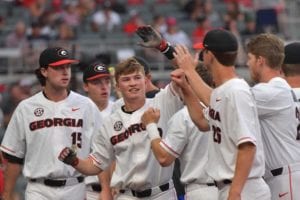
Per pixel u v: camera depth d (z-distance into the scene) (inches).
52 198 577.3
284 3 1594.5
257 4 1574.8
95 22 1473.9
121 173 534.9
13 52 1330.0
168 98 528.7
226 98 458.0
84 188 590.2
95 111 591.8
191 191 539.8
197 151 533.0
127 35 1446.9
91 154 538.9
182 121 520.4
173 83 524.4
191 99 494.9
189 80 483.5
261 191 461.7
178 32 1414.9
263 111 490.9
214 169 469.1
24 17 1549.0
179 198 605.9
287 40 1440.7
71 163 525.3
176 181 605.9
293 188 498.0
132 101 530.3
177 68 503.5
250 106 457.1
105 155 539.2
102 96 658.8
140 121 528.1
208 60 469.1
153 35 494.9
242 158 449.7
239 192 447.2
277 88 491.5
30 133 581.6
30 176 580.7
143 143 526.9
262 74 495.8
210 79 528.1
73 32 1435.8
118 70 530.3
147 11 1588.3
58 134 580.7
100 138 538.9
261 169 462.9
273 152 498.0
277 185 499.8
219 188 468.8
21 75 1316.4
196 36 1417.3
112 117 535.8
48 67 577.9
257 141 459.2
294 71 520.1
